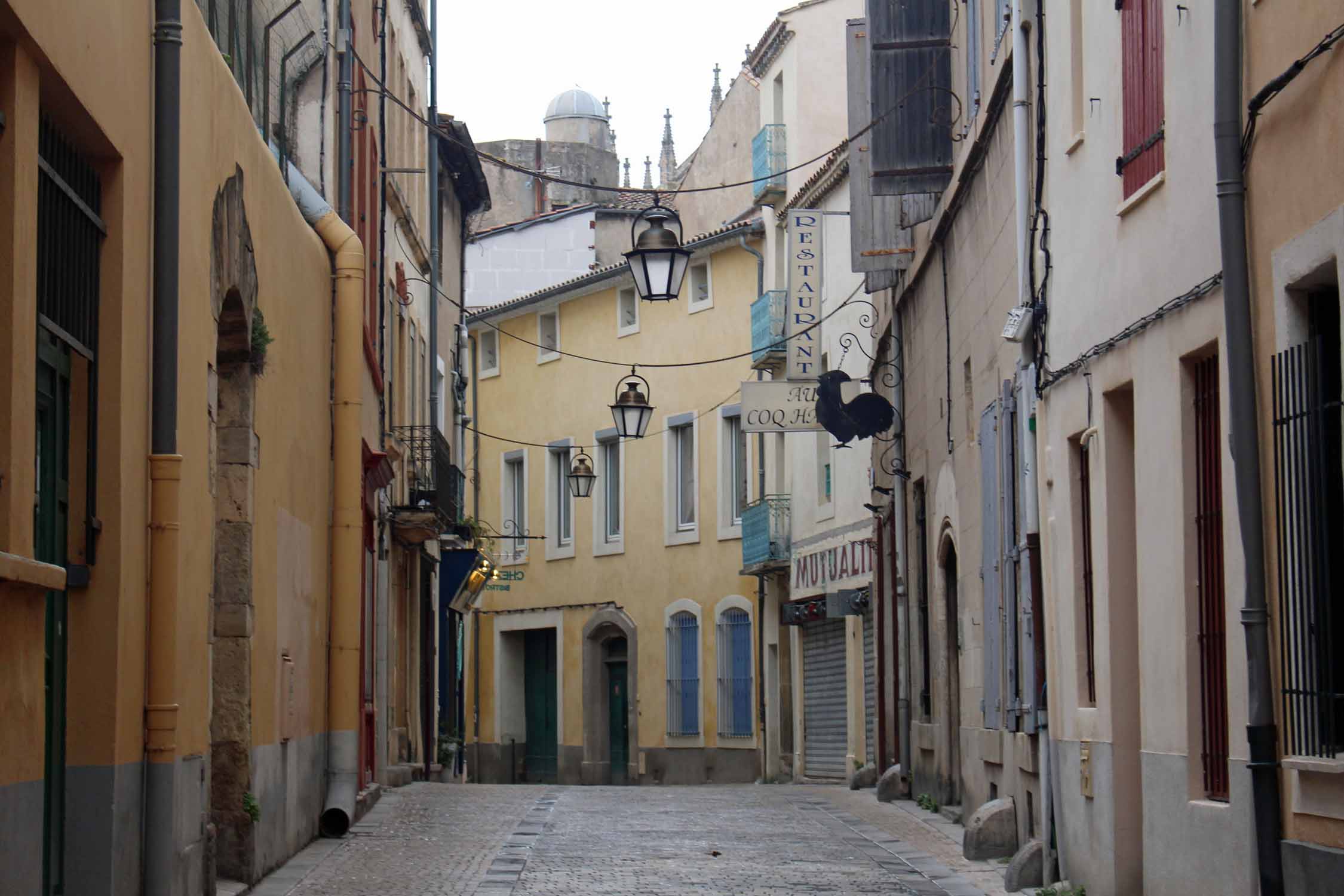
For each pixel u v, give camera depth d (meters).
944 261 18.25
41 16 7.03
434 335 28.36
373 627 20.14
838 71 34.84
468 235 35.28
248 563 11.59
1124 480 10.89
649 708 38.44
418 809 18.52
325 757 15.45
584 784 40.03
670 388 38.44
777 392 25.97
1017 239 13.37
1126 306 10.49
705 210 41.81
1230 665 8.52
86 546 8.38
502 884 12.02
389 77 24.98
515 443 43.19
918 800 20.66
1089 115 11.34
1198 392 9.40
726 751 36.03
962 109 17.17
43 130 7.75
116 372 8.53
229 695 11.48
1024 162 13.15
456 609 32.69
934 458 19.34
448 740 30.69
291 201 13.50
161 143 9.20
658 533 38.50
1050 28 12.41
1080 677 11.68
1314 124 7.46
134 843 8.82
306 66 16.20
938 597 19.25
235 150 11.08
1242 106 8.30
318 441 15.05
